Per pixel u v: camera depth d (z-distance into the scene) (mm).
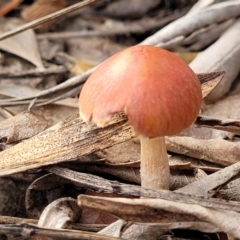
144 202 336
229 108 420
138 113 321
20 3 595
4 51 483
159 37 445
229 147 383
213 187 353
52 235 337
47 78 464
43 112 418
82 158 372
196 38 477
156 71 325
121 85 324
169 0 580
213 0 451
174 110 323
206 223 344
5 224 344
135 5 584
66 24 572
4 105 414
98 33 536
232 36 437
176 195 340
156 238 348
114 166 374
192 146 381
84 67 478
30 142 372
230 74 426
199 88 333
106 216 365
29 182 385
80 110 335
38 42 516
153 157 351
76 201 359
